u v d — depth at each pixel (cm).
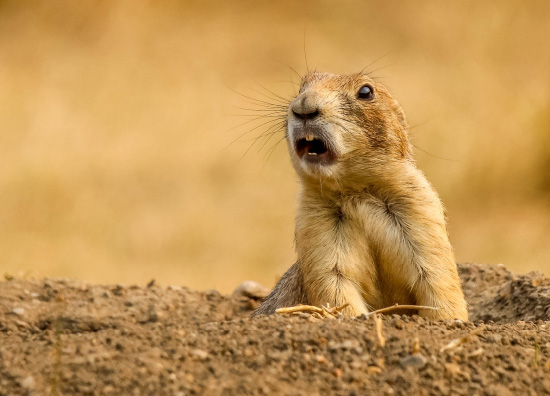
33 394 561
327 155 772
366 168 783
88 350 611
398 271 787
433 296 773
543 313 888
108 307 953
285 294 852
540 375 604
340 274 776
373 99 796
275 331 632
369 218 785
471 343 636
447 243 789
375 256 796
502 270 1052
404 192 788
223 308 997
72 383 570
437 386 580
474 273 1049
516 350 635
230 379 574
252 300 1016
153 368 580
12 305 928
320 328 635
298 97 783
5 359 602
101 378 574
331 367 593
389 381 585
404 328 652
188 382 569
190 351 605
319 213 791
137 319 947
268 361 596
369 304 803
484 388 584
